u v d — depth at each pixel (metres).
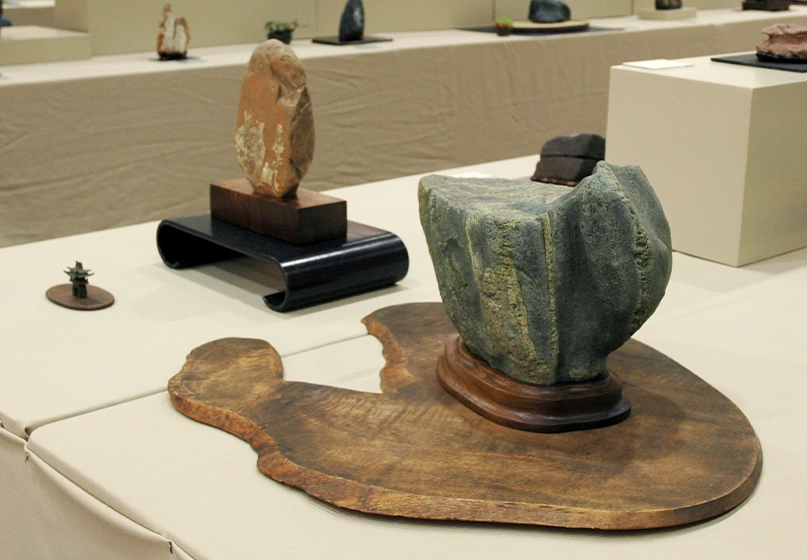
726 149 2.36
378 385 1.71
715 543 1.25
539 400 1.48
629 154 2.61
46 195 3.48
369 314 2.01
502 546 1.24
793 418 1.60
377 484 1.33
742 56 2.80
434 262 1.62
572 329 1.46
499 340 1.48
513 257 1.40
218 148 3.88
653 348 1.82
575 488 1.32
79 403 1.64
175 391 1.63
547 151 3.06
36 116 3.37
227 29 4.53
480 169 3.45
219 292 2.20
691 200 2.47
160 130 3.69
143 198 3.73
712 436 1.47
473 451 1.42
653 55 5.33
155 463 1.45
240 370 1.70
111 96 3.52
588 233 1.39
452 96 4.61
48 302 2.12
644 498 1.29
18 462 1.58
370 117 4.34
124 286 2.23
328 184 4.33
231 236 2.19
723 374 1.77
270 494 1.37
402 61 4.34
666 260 1.42
